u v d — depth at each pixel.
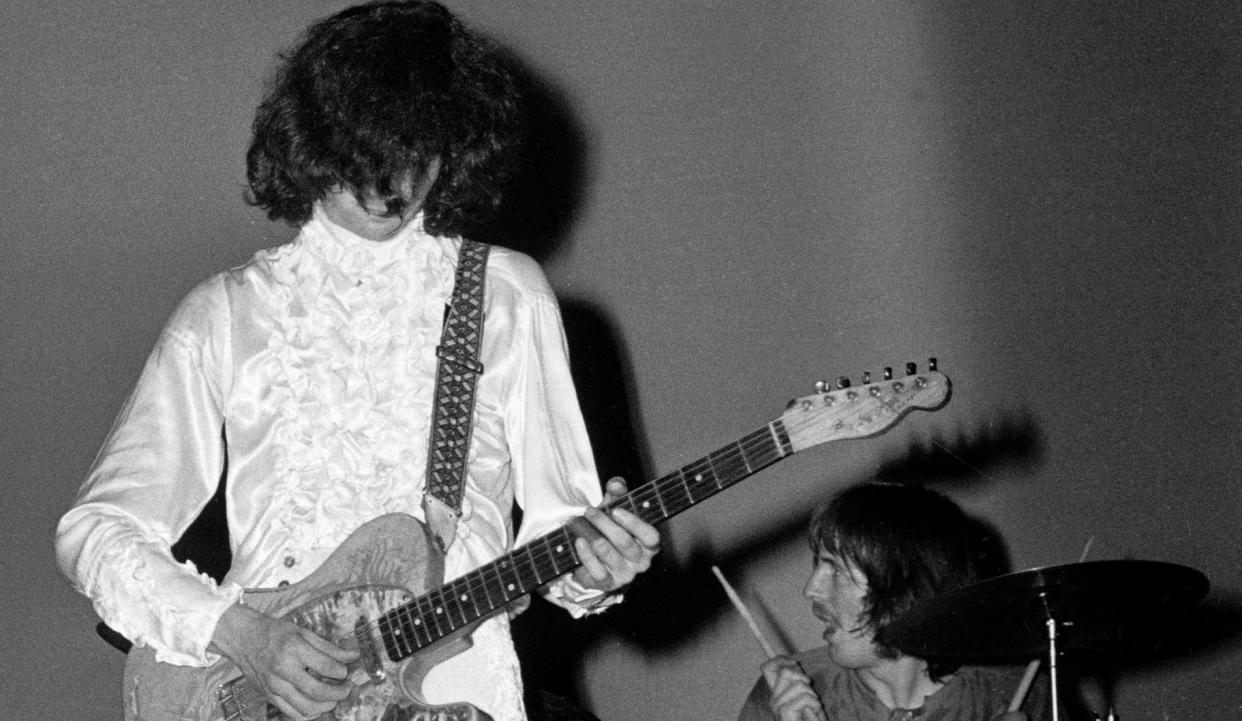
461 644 3.35
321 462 3.38
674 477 3.28
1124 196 5.96
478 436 3.43
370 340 3.43
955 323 6.00
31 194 6.13
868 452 6.00
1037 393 5.94
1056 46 6.02
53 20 6.18
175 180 6.17
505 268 3.55
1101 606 3.69
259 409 3.42
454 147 3.30
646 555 3.26
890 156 6.08
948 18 6.07
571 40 6.23
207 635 3.25
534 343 3.51
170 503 3.38
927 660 4.07
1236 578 5.81
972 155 6.03
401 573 3.30
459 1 6.20
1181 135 5.94
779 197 6.12
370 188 3.25
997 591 3.62
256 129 3.44
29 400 6.08
